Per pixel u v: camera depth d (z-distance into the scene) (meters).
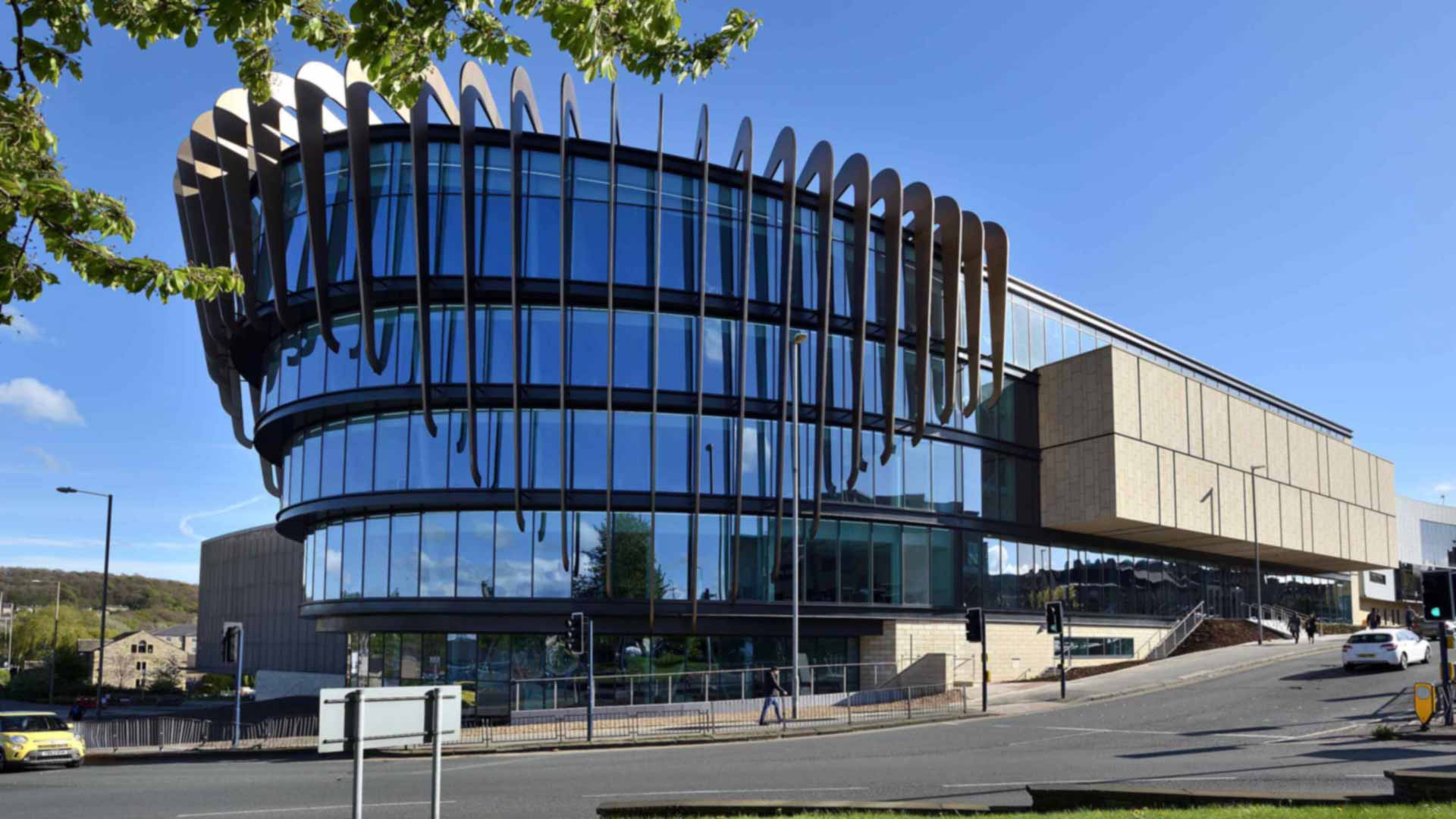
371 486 35.91
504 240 35.09
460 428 35.12
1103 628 49.91
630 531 35.59
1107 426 44.91
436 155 35.34
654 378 35.66
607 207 36.00
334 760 25.95
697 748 26.80
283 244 35.56
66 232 8.36
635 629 35.47
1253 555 60.50
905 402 41.38
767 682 31.48
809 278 39.12
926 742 25.44
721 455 36.72
